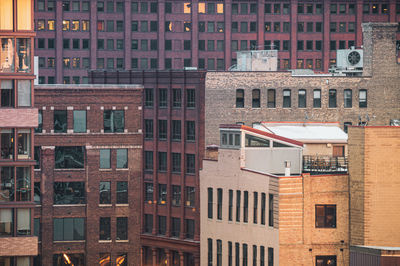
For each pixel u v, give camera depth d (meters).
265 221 188.50
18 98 177.88
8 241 176.38
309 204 182.38
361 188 180.50
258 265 191.75
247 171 195.62
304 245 182.62
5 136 177.00
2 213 177.00
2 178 177.00
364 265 174.75
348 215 183.12
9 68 177.25
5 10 176.88
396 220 180.25
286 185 181.75
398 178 179.88
